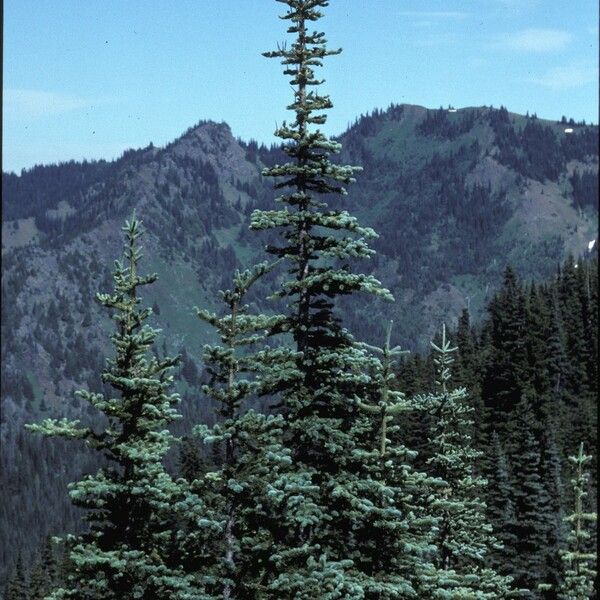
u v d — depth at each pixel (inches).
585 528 2130.9
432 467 1207.6
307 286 833.5
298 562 730.8
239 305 706.2
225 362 690.2
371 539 810.8
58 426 699.4
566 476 2645.2
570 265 5890.8
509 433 3235.7
